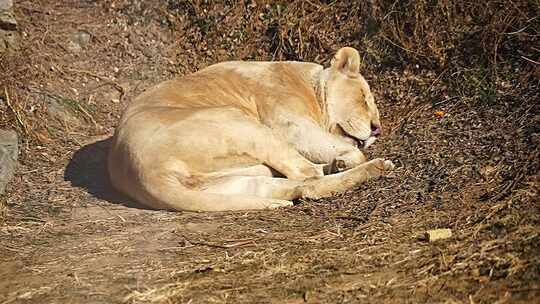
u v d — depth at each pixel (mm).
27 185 12266
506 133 11062
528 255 7648
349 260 8289
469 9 13992
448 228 8711
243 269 8367
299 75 12891
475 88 12797
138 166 10664
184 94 11977
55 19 16641
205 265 8562
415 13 14375
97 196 11734
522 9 13281
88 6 17234
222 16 16328
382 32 14766
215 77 12438
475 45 13508
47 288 8352
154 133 10766
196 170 10695
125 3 17047
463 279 7500
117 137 11320
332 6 15828
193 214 10422
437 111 12836
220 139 10773
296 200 10664
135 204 11219
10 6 15273
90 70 15688
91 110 14766
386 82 14289
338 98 12773
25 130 13656
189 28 16469
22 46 15477
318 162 11906
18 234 10250
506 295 7066
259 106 12266
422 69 14016
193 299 7727
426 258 8055
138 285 8211
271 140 11023
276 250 8805
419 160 11203
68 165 13047
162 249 9219
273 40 15922
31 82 14844
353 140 12898
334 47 15398
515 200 9000
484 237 8281
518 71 12625
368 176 10844
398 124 13211
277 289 7789
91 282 8414
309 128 11914
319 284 7789
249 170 11062
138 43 16328
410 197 9977
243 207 10367
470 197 9547
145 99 11906
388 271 7914
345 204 10180
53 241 9891
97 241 9719
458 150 11125
